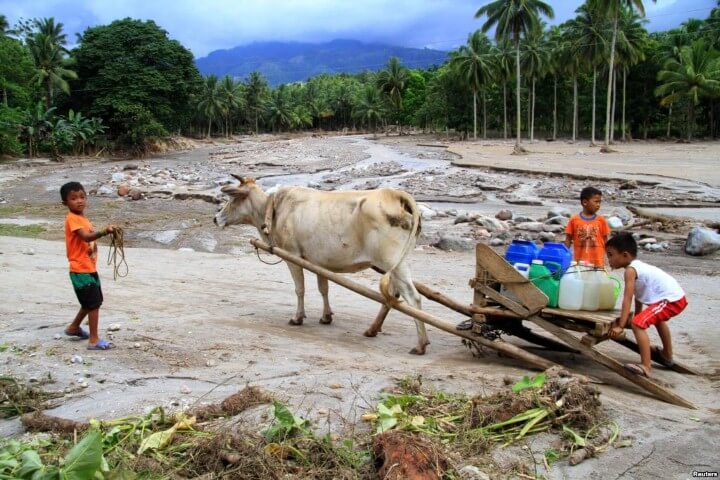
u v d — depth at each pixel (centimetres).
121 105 6197
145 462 399
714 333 782
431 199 2500
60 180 3603
